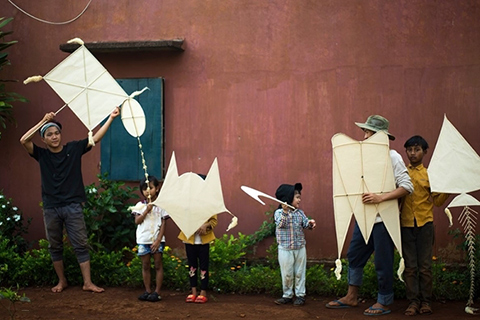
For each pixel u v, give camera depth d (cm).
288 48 788
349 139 575
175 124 814
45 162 688
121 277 722
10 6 858
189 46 812
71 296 672
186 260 782
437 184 571
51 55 848
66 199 685
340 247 567
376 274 651
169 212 564
